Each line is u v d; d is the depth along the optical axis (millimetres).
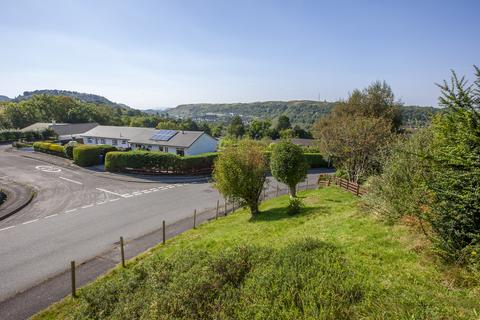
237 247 7363
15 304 8516
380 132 22281
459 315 4168
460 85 5680
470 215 5426
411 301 4539
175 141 40000
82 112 87312
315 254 6387
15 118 73250
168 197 21766
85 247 12625
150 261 8148
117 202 20203
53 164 34000
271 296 5043
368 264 6316
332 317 4289
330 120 36219
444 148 6023
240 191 15234
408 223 8125
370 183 11922
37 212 17750
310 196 19516
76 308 6977
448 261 5801
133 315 5773
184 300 5578
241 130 98688
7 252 12133
